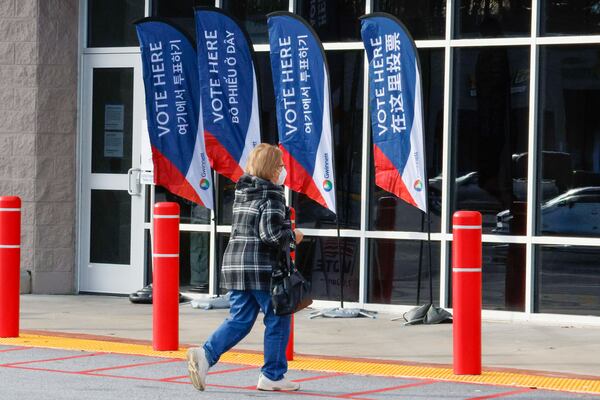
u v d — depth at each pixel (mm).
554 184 21297
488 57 21781
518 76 21562
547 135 21375
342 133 22922
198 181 22578
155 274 17703
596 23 21047
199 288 24203
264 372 14469
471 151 21906
